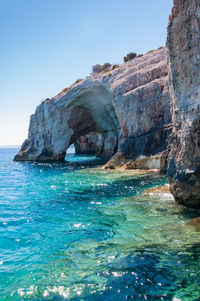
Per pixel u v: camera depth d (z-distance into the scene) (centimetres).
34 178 1820
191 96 693
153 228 613
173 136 841
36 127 3909
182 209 765
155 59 2119
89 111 3600
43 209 867
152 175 1555
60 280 395
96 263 445
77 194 1116
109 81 2533
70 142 3897
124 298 344
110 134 3753
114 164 2100
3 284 388
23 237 591
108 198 996
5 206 926
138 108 1923
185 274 396
